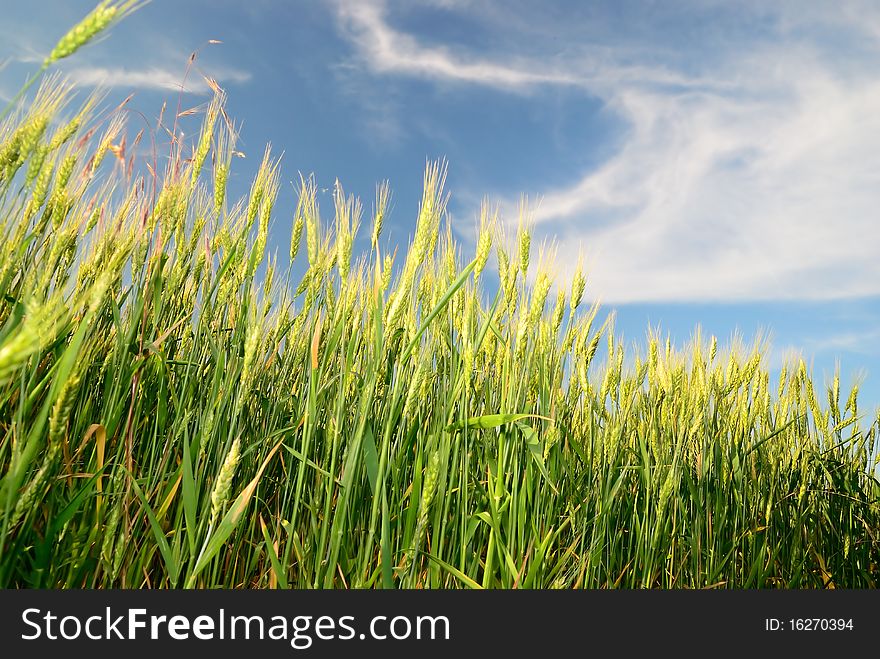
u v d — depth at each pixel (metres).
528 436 0.81
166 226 0.76
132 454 0.74
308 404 0.70
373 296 0.86
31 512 0.51
